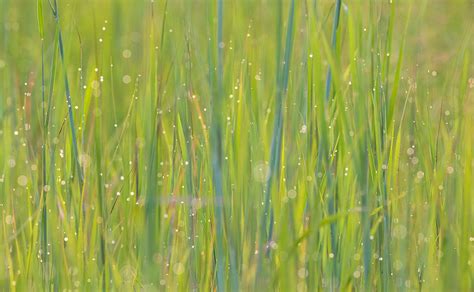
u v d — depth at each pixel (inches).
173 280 87.0
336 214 83.7
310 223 85.8
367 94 87.0
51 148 88.3
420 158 90.2
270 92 94.2
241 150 86.7
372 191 86.4
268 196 85.8
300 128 87.7
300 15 97.2
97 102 88.6
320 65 85.4
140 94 90.0
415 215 89.6
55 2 87.7
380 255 86.9
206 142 87.4
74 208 88.2
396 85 86.7
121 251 88.2
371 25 87.0
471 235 89.6
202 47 104.8
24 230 89.7
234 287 84.7
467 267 88.4
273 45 99.1
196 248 87.0
